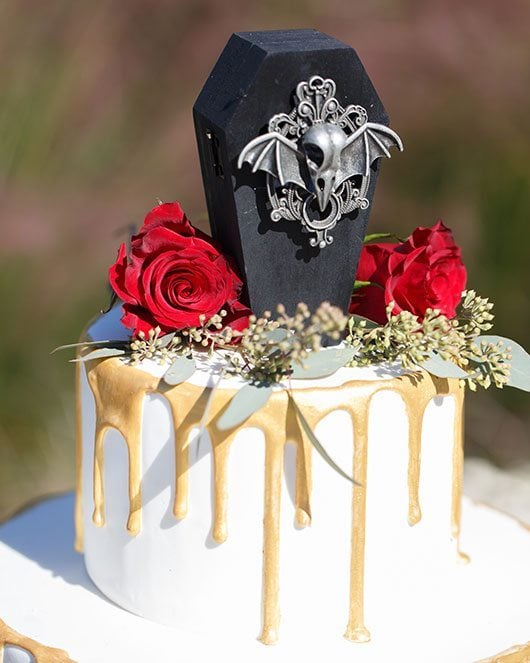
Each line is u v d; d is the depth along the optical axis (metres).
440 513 2.32
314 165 2.19
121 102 4.70
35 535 2.71
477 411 5.02
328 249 2.32
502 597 2.41
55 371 4.79
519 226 4.82
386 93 4.58
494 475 4.68
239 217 2.23
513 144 4.76
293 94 2.17
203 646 2.20
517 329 4.89
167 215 2.26
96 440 2.28
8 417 4.75
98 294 4.67
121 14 4.70
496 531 2.76
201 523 2.17
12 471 4.69
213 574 2.19
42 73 4.67
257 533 2.15
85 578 2.47
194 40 4.70
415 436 2.21
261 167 2.17
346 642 2.21
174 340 2.24
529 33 4.59
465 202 4.82
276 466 2.11
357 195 2.29
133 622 2.28
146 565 2.25
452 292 2.32
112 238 4.58
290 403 2.11
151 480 2.20
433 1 4.60
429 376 2.24
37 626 2.26
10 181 4.61
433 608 2.34
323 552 2.17
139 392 2.18
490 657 2.16
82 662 2.13
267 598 2.18
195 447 2.14
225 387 2.13
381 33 4.56
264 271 2.29
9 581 2.45
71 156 4.66
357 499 2.17
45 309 4.70
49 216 4.58
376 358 2.28
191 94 4.72
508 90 4.61
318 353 2.19
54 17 4.70
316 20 4.64
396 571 2.26
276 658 2.16
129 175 4.68
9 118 4.63
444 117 4.71
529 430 4.98
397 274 2.30
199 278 2.21
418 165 4.80
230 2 4.70
